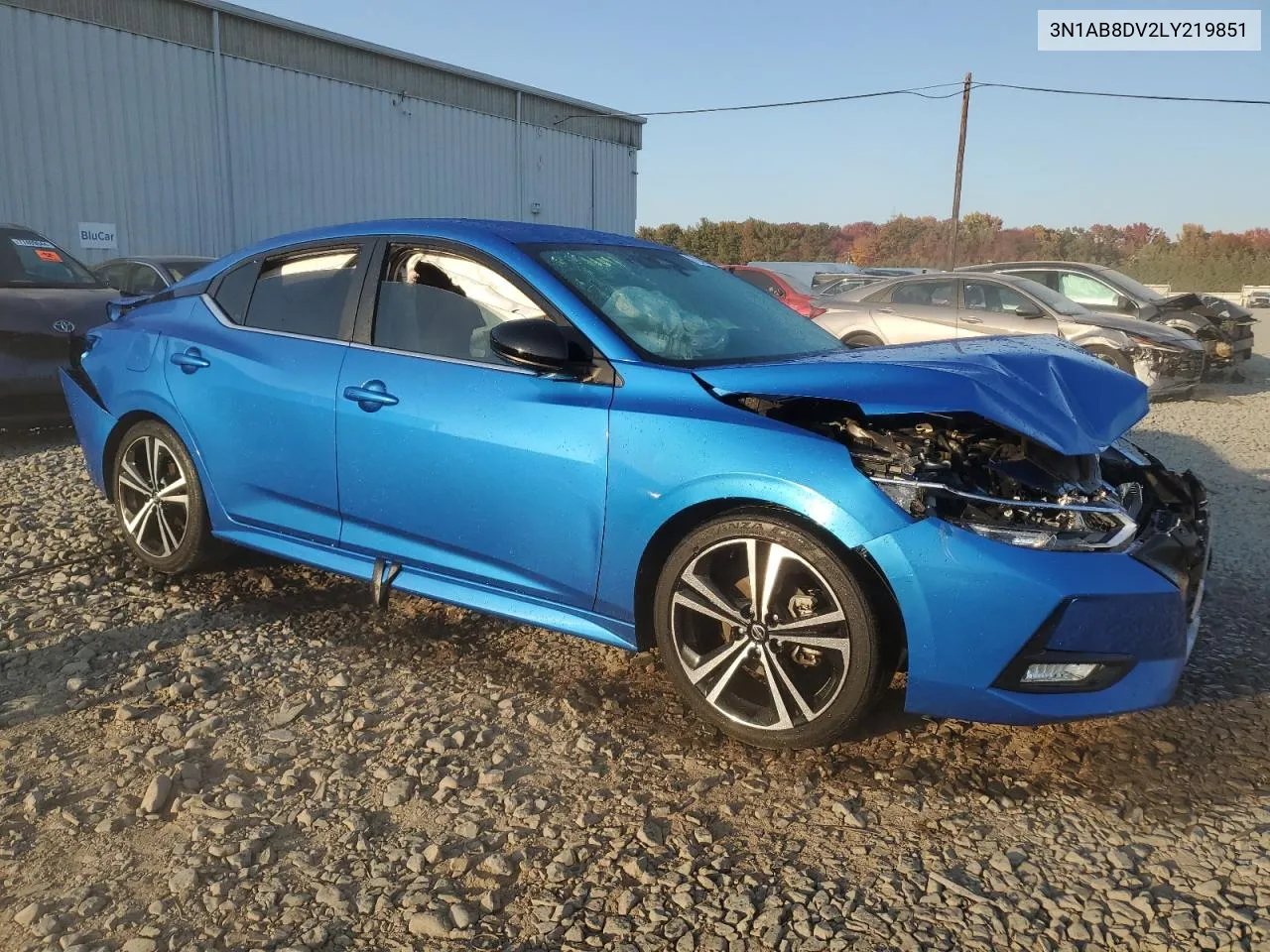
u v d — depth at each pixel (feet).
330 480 11.69
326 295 12.27
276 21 62.13
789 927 7.09
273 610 13.02
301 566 14.67
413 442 10.87
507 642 12.17
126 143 55.42
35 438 24.73
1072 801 8.80
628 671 11.36
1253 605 13.93
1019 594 8.24
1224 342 41.01
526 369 10.42
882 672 8.83
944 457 9.00
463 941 6.91
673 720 10.21
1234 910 7.30
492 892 7.43
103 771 9.05
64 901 7.28
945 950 6.86
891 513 8.48
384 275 11.82
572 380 10.12
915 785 9.01
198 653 11.64
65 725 9.89
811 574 8.94
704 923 7.12
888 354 10.32
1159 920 7.20
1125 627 8.47
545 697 10.70
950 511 8.57
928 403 8.61
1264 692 11.01
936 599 8.37
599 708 10.45
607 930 7.04
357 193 69.31
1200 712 10.52
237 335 12.78
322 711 10.30
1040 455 9.02
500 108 80.43
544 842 8.11
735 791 8.89
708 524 9.34
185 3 57.26
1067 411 9.14
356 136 68.80
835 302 40.42
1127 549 8.69
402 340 11.42
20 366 21.81
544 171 86.07
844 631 8.83
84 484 19.21
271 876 7.61
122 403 13.79
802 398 8.99
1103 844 8.16
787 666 9.22
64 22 52.11
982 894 7.48
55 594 13.37
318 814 8.43
